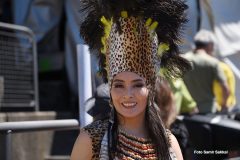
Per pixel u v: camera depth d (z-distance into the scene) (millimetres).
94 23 7008
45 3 19938
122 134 6566
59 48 20156
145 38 6648
